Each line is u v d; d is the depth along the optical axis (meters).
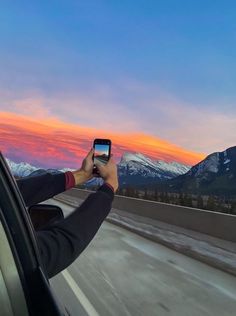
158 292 9.59
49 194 3.12
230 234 16.80
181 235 18.61
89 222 2.67
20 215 2.37
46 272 2.46
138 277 10.93
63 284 9.84
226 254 14.38
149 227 21.06
